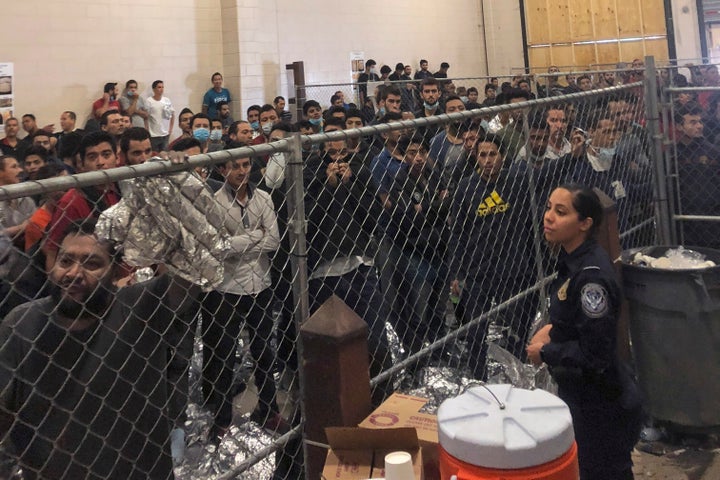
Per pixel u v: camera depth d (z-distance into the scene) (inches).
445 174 152.0
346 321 83.1
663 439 135.9
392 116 231.0
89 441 76.9
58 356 75.2
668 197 174.1
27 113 348.5
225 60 432.8
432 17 573.6
